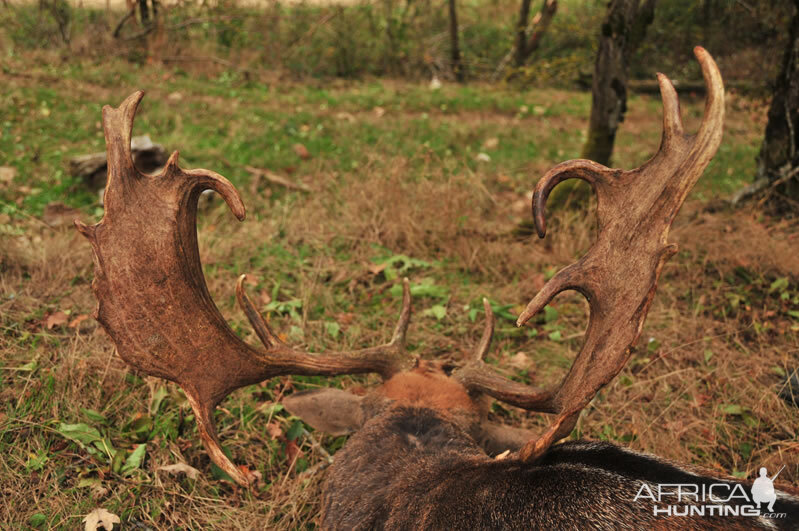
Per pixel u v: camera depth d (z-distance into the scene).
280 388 3.63
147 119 7.92
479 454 2.36
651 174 2.05
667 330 4.18
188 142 7.20
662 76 2.06
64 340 3.77
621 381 3.74
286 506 2.98
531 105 10.16
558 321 4.36
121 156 2.18
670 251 1.95
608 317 2.04
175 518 2.87
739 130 8.96
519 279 4.83
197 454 3.19
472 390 2.68
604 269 2.07
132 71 10.00
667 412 3.56
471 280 4.82
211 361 2.38
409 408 2.53
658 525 1.81
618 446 2.11
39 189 5.89
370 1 13.43
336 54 12.02
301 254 4.93
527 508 1.94
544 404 2.43
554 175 2.07
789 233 4.88
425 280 4.68
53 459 3.05
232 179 6.38
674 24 11.63
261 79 10.83
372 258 4.93
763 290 4.50
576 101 10.66
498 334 4.21
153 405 3.35
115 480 2.98
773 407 3.55
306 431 3.30
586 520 1.86
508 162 7.36
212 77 10.56
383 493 2.24
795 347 3.98
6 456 3.00
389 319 4.29
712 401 3.65
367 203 5.42
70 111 7.93
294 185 6.28
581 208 5.43
